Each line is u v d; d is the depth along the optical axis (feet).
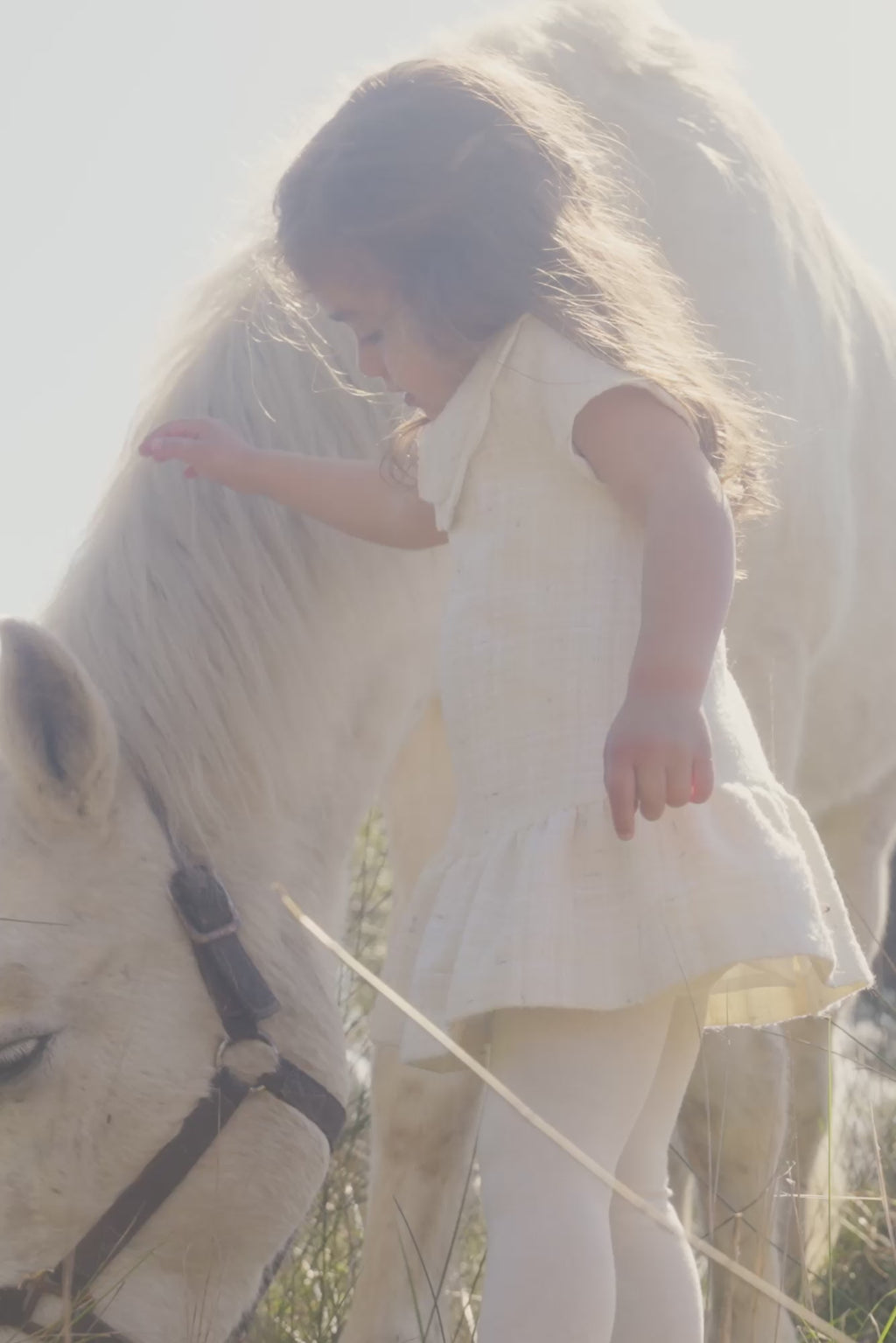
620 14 9.66
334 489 7.02
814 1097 9.95
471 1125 9.02
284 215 6.32
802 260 9.71
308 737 7.27
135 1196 6.50
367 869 13.10
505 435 6.04
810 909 5.52
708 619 5.45
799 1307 4.86
